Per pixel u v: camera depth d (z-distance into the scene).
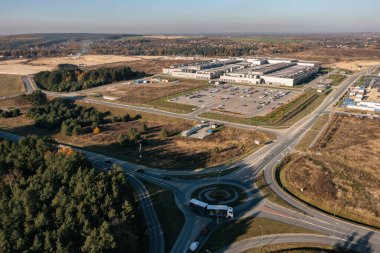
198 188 96.38
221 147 128.00
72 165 87.69
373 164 109.81
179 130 151.12
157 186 98.06
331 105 186.75
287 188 96.62
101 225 63.66
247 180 100.75
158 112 178.00
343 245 70.31
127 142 131.00
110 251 61.88
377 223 80.00
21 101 198.88
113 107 189.38
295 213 82.38
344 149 122.62
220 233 74.75
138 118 173.50
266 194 91.88
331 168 107.38
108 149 129.62
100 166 113.25
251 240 71.75
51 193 74.38
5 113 175.88
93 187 76.62
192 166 112.06
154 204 87.88
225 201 88.56
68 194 75.31
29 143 109.88
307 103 191.12
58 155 95.06
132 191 88.94
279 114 169.38
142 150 127.62
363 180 99.50
